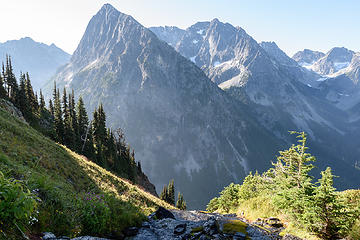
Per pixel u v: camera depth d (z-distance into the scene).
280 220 14.08
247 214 19.11
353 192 13.02
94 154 57.12
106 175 24.48
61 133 55.09
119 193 20.42
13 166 9.87
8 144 14.41
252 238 10.08
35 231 6.13
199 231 11.20
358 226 9.21
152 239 10.02
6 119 21.66
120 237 9.13
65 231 7.27
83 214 8.38
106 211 9.12
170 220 13.77
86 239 7.13
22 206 4.85
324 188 9.91
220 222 11.36
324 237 9.89
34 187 7.91
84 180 18.03
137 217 11.73
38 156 15.84
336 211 9.62
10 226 5.00
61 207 8.00
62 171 16.50
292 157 17.77
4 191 4.80
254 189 26.95
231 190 27.97
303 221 10.56
